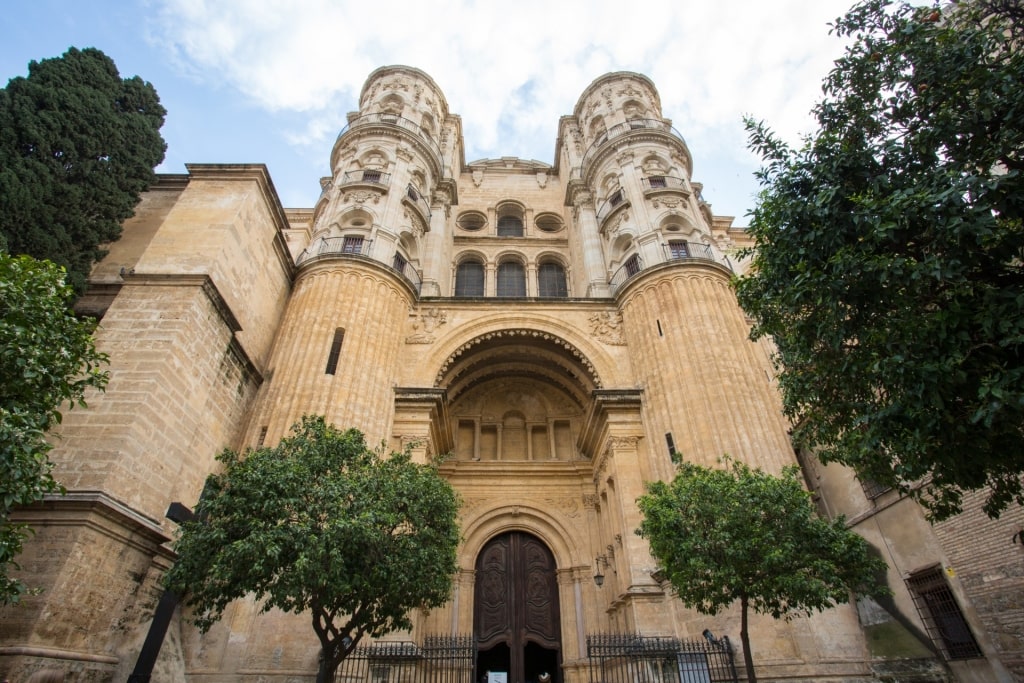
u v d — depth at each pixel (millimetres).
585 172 35062
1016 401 6887
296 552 10898
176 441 16141
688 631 18094
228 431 19453
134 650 14039
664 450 21672
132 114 20500
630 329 25609
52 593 11656
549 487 27156
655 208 28531
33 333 8945
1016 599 13727
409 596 12320
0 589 8688
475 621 24000
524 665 23875
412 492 13109
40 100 17688
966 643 15164
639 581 19406
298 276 25297
